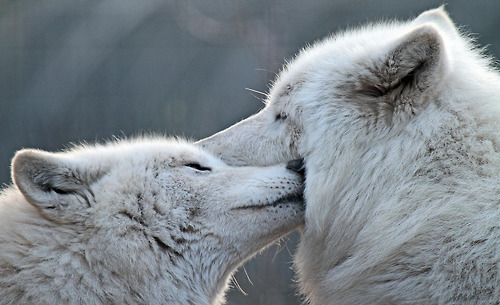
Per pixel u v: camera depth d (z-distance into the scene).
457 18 18.42
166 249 7.03
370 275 6.77
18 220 6.62
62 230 6.55
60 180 6.68
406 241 6.43
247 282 14.48
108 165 7.05
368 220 6.89
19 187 6.38
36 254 6.39
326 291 7.37
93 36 18.77
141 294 6.74
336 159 7.09
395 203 6.61
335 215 7.17
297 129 7.56
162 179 7.17
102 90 18.41
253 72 17.41
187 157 7.36
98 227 6.65
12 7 18.50
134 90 18.48
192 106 18.45
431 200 6.39
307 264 7.68
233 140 7.96
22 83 18.19
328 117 7.20
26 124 17.78
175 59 18.75
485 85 6.85
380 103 6.84
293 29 17.19
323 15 17.58
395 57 6.57
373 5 17.88
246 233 7.38
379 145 6.87
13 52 18.36
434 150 6.52
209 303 7.43
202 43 18.89
